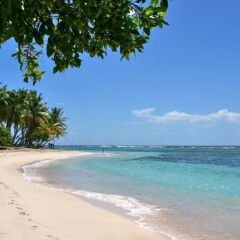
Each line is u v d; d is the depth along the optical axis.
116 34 3.70
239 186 22.16
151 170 35.16
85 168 37.06
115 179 25.91
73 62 4.09
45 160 51.25
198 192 19.36
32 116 71.50
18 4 2.96
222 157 72.06
